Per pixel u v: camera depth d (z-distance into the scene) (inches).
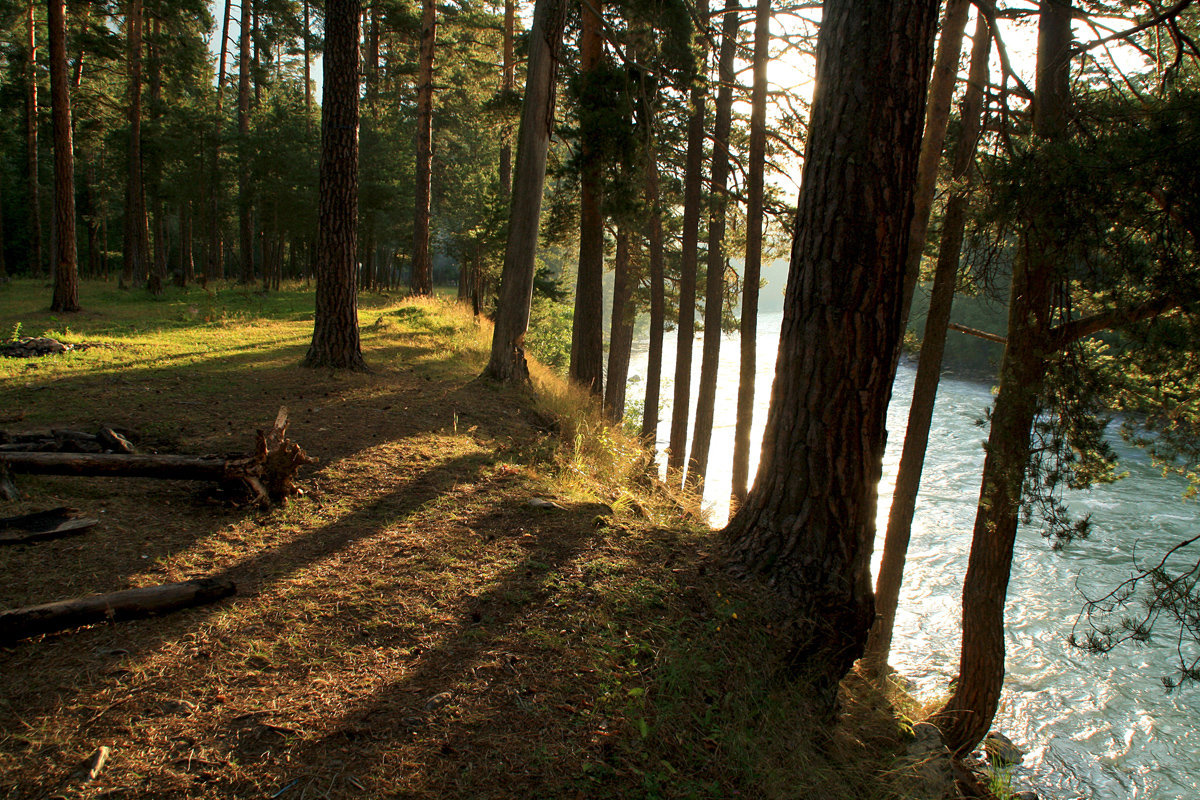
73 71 1311.5
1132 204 204.5
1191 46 232.2
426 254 977.5
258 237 1824.6
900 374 1691.7
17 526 168.9
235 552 175.3
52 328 522.6
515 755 113.7
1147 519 709.9
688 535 201.9
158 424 259.0
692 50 489.4
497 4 1045.8
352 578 166.2
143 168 1294.3
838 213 162.2
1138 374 249.3
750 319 462.3
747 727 133.0
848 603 164.4
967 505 763.4
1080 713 410.3
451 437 297.7
